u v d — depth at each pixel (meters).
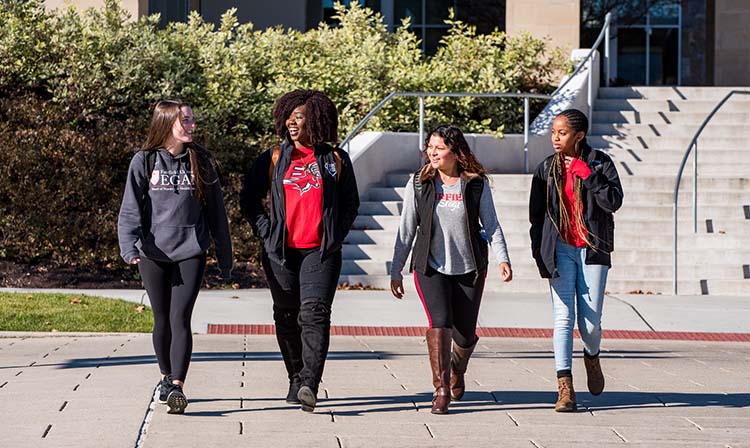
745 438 8.86
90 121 21.58
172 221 9.46
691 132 24.83
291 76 23.92
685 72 37.72
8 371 11.56
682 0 37.62
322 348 9.24
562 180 9.85
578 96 24.89
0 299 16.33
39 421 8.95
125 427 8.75
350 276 19.06
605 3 37.62
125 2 25.52
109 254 20.05
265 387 10.80
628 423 9.38
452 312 9.78
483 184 9.70
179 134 9.59
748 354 14.07
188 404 9.82
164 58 22.44
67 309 15.75
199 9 31.70
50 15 23.17
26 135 20.64
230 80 23.08
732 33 32.06
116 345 13.67
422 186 9.64
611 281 19.20
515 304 17.52
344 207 9.56
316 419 9.27
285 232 9.39
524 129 24.31
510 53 25.94
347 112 23.34
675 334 15.72
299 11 32.16
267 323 15.77
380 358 13.02
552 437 8.77
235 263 20.44
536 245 9.95
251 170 9.69
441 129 9.64
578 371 12.50
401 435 8.72
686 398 10.68
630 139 24.56
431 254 9.64
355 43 25.80
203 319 15.85
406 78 24.20
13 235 19.97
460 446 8.39
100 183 20.67
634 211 21.05
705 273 19.48
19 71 21.78
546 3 28.36
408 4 37.59
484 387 11.15
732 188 21.98
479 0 37.25
